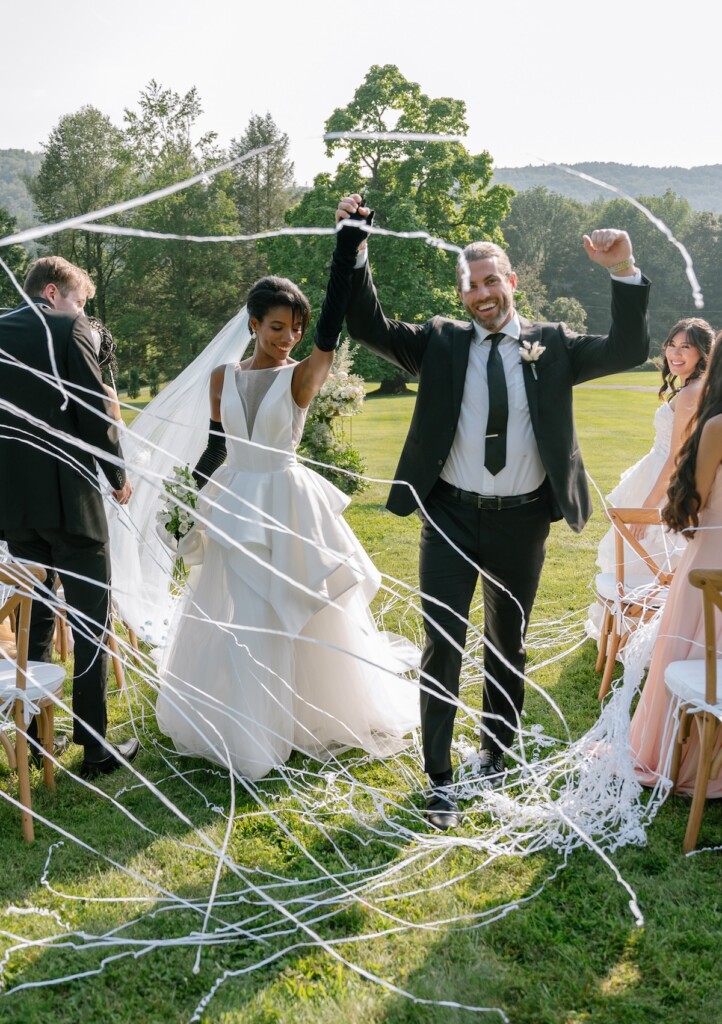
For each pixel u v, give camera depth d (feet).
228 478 11.44
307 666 11.87
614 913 8.46
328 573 11.06
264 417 11.05
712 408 10.30
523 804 10.54
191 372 16.31
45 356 10.66
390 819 10.30
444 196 86.53
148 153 120.57
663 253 255.70
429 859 9.48
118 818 10.41
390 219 84.69
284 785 11.11
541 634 17.17
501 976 7.63
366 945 8.07
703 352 14.14
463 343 10.34
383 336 10.54
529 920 8.34
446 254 85.87
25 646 9.77
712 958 7.81
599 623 16.44
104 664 11.44
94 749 11.47
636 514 13.47
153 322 124.06
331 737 12.11
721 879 9.03
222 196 123.54
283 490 11.21
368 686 12.15
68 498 10.81
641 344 9.60
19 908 8.59
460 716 13.20
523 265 225.35
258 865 9.39
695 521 10.58
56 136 121.19
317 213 82.99
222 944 8.10
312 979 7.67
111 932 8.14
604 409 76.54
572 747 11.50
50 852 9.61
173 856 9.59
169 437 16.11
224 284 123.54
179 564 11.77
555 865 9.32
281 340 11.27
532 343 10.21
